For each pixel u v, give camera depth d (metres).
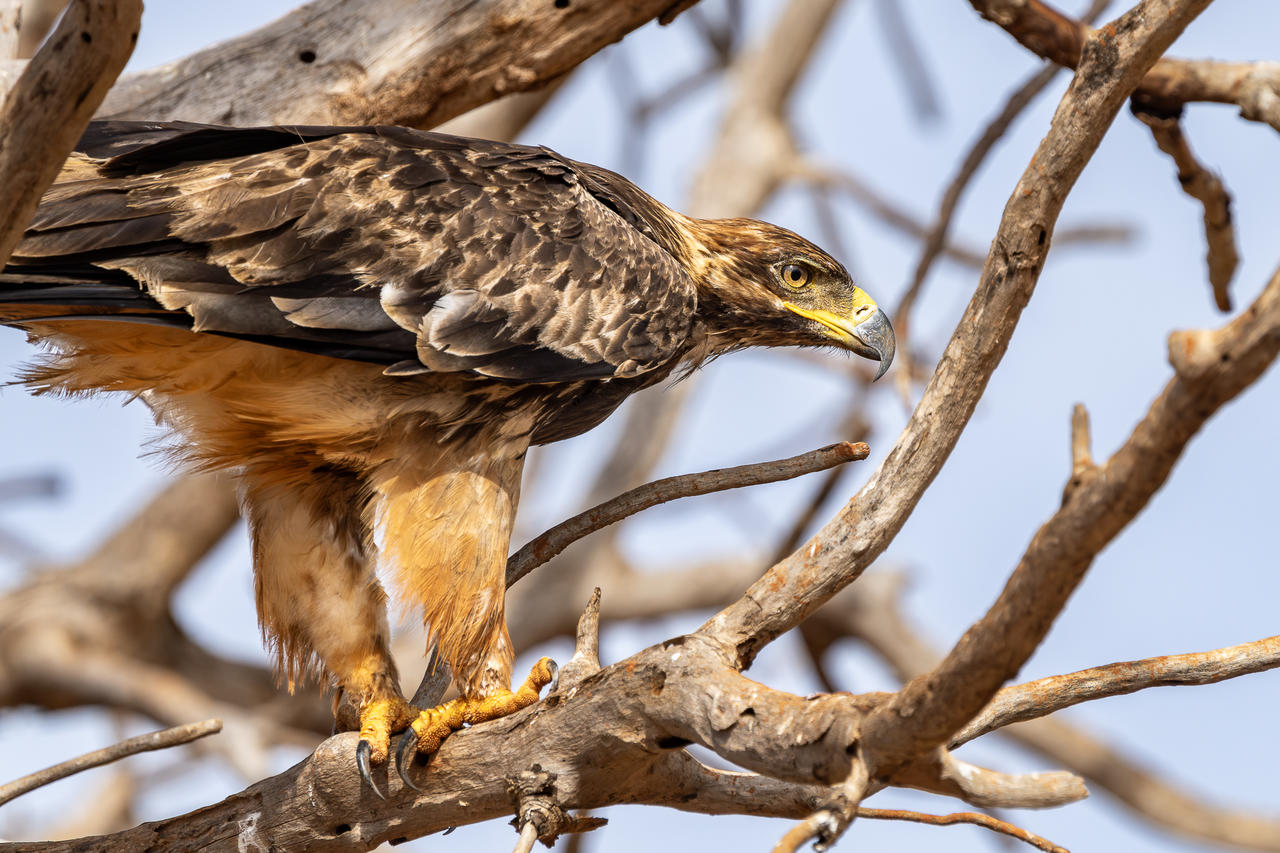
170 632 23.14
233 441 10.31
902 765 6.60
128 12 6.84
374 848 9.37
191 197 9.74
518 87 12.62
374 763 9.09
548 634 25.39
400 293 9.97
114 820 22.45
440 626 10.12
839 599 24.92
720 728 7.32
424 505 10.16
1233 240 11.77
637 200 12.28
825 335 13.38
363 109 12.30
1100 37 7.47
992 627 6.05
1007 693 8.42
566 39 12.47
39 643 21.73
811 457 9.15
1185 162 11.47
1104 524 5.70
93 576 22.44
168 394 10.27
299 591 10.37
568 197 10.98
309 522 10.41
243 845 9.15
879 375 13.40
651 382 12.02
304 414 10.04
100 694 21.62
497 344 10.22
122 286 9.41
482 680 10.19
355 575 10.37
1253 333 5.16
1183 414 5.38
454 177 10.52
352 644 10.24
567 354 10.50
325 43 12.27
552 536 10.28
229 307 9.55
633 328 10.90
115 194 9.71
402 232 10.09
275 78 12.23
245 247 9.73
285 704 22.02
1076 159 7.51
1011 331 7.78
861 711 6.64
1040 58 12.36
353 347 9.83
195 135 10.02
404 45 12.27
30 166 7.30
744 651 7.96
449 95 12.52
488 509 10.32
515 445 10.58
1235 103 11.15
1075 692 8.41
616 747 8.12
